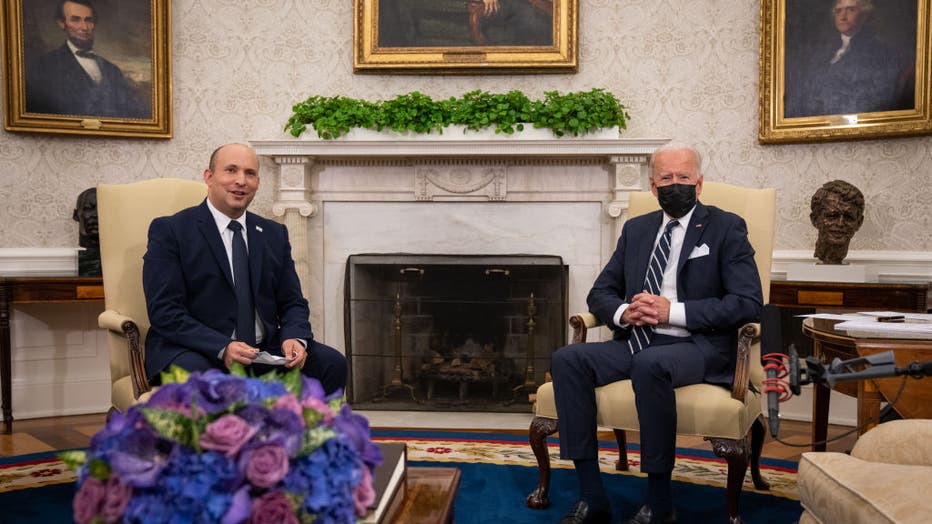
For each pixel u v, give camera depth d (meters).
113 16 4.69
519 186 4.78
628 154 4.55
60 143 4.67
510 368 4.77
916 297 3.79
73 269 4.67
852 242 4.53
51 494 2.98
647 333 2.79
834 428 4.38
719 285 2.83
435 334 4.80
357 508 1.19
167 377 1.19
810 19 4.51
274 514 1.02
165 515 0.98
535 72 4.91
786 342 4.54
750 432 2.76
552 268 4.70
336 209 4.88
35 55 4.54
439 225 4.85
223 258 2.91
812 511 1.64
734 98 4.76
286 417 1.07
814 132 4.51
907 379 2.06
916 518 1.30
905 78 4.29
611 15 4.89
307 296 4.76
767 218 3.11
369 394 4.84
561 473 3.34
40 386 4.59
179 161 4.91
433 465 3.47
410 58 4.91
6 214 4.56
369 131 4.63
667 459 2.50
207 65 4.94
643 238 3.00
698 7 4.80
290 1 4.99
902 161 4.38
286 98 4.99
